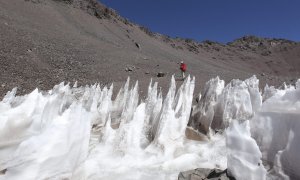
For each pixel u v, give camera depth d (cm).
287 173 633
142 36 12756
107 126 936
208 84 1301
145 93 2281
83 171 765
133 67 4169
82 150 779
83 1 11956
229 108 1152
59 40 4981
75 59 3794
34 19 6838
